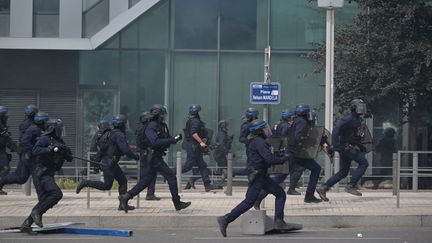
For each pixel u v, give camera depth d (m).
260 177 41.62
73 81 77.69
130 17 75.19
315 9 75.50
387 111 72.75
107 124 57.53
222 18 76.19
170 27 76.44
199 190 64.88
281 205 43.09
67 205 53.59
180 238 42.03
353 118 51.25
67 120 77.75
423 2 64.50
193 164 61.94
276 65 75.75
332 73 59.47
